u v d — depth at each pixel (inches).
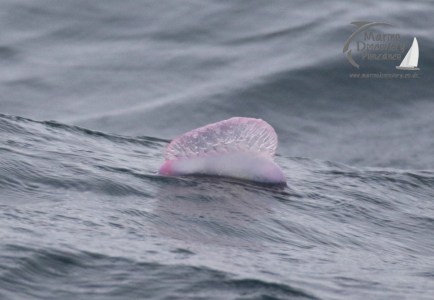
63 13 1946.4
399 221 812.6
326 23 1861.5
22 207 668.7
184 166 807.1
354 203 833.5
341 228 754.2
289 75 1662.2
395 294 573.0
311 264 623.8
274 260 619.5
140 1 1984.5
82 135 963.3
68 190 732.0
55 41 1857.8
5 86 1681.8
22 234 589.3
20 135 895.1
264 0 1962.4
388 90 1635.1
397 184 930.7
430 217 834.8
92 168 801.6
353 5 1948.8
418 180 954.1
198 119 1557.6
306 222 742.5
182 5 1958.7
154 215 691.4
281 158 1016.9
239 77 1674.5
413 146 1492.4
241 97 1605.6
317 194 837.8
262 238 681.6
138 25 1899.6
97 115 1581.0
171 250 602.2
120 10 1952.5
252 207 749.9
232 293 529.3
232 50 1787.6
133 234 633.6
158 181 781.9
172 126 1539.1
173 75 1708.9
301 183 871.1
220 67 1724.9
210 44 1817.2
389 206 850.1
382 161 1444.4
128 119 1560.0
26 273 526.9
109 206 700.0
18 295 502.6
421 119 1571.1
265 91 1617.9
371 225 787.4
